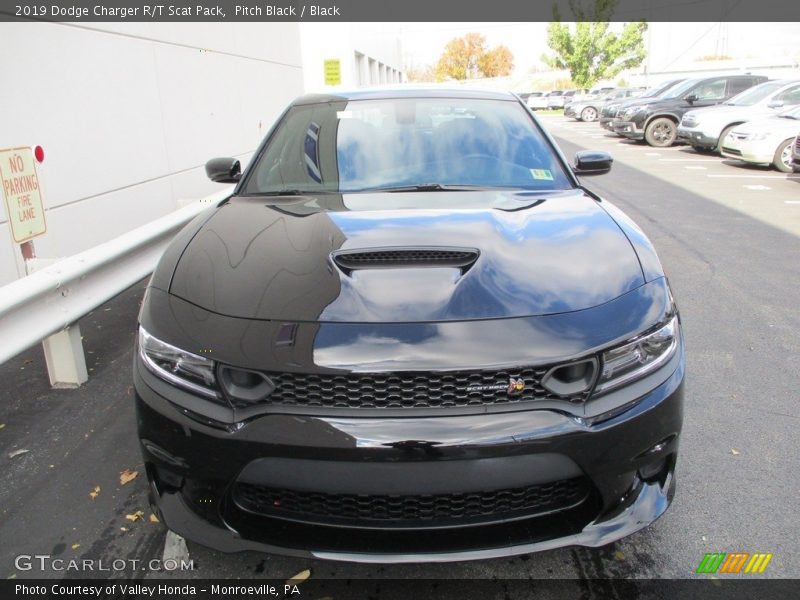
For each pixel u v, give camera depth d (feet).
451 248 6.96
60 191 16.28
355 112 10.98
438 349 5.66
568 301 6.22
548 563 7.14
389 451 5.55
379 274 6.49
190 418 5.97
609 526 6.11
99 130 17.93
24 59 14.94
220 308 6.32
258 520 6.17
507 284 6.36
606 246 7.20
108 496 8.38
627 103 59.88
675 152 50.88
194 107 24.23
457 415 5.63
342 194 9.28
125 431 9.92
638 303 6.40
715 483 8.50
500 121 10.75
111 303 15.71
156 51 21.20
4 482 8.68
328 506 5.95
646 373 6.19
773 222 24.82
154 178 21.17
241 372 5.83
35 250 15.25
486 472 5.66
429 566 7.09
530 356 5.67
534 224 7.76
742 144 39.83
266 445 5.70
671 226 24.23
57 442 9.63
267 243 7.39
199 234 8.00
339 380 5.64
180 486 6.38
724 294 16.24
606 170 11.00
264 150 10.63
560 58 159.02
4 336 9.15
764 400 10.75
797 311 14.98
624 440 5.96
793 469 8.80
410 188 9.41
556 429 5.70
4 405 10.75
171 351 6.18
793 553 7.22
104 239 18.29
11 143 14.52
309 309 6.09
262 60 32.40
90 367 12.16
